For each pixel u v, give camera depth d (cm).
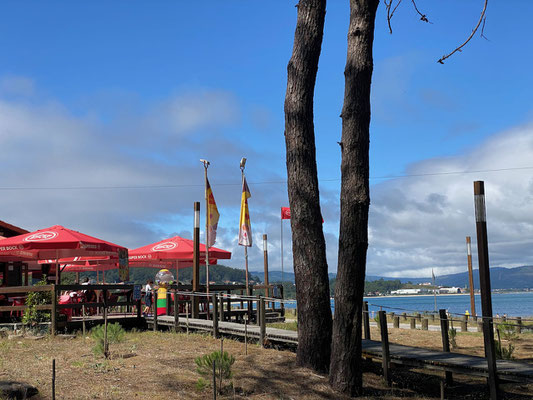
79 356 1063
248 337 1295
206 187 1731
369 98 937
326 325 1024
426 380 1059
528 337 1764
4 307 1398
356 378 901
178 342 1273
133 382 871
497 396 849
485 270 1171
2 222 1866
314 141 1053
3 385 756
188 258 1952
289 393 873
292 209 1048
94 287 1480
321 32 1048
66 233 1520
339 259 923
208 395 831
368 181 923
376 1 940
